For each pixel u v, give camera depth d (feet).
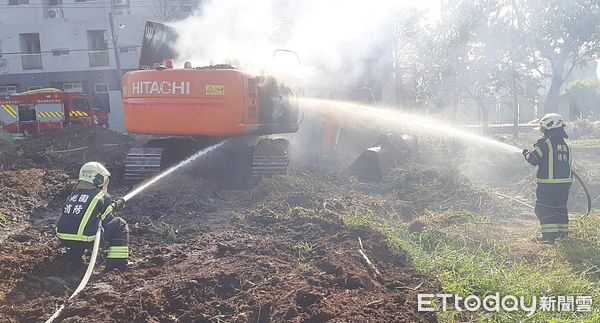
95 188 19.38
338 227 23.12
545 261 20.56
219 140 35.35
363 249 20.31
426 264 19.34
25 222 25.81
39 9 123.34
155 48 45.01
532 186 34.53
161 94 32.83
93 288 16.57
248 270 18.06
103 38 120.88
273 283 16.92
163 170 34.12
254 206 28.63
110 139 72.18
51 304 16.22
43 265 18.71
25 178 32.83
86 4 120.88
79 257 19.33
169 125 32.81
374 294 16.37
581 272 19.13
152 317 14.76
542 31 60.03
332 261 18.66
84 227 18.62
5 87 122.01
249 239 22.12
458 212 26.63
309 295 15.58
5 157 43.42
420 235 22.82
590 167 39.55
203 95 32.22
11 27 120.88
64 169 40.22
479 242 22.30
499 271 18.07
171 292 16.07
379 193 33.99
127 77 34.27
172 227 24.41
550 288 16.93
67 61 120.37
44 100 96.07
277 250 20.62
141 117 33.45
